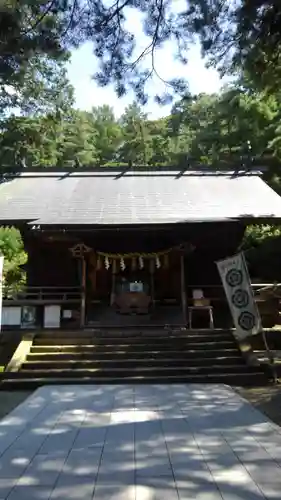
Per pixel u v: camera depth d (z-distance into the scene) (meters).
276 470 4.21
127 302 14.29
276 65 10.04
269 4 7.93
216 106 30.27
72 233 13.89
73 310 13.82
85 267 13.61
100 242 14.88
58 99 20.00
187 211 14.38
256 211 14.24
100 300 15.09
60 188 17.69
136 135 54.66
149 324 13.49
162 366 10.22
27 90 17.52
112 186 17.84
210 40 8.65
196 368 9.90
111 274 15.28
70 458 4.62
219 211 14.31
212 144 30.73
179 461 4.49
